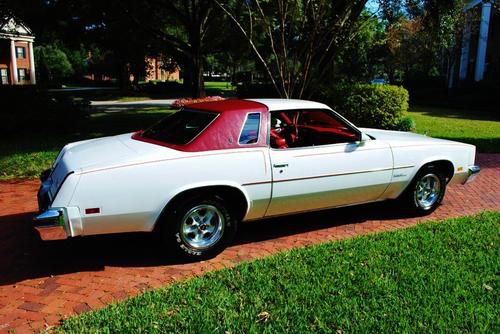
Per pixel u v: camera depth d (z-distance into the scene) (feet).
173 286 12.75
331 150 16.66
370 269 13.78
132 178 13.39
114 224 13.51
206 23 77.10
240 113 15.30
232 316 11.16
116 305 11.74
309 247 15.65
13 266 14.49
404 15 40.32
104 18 66.18
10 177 27.32
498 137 44.14
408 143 18.75
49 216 12.65
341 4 34.17
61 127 48.93
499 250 15.29
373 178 17.76
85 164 13.43
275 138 16.28
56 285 13.20
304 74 33.53
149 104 99.60
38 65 202.28
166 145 14.79
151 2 68.49
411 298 12.02
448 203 22.00
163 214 14.21
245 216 15.66
